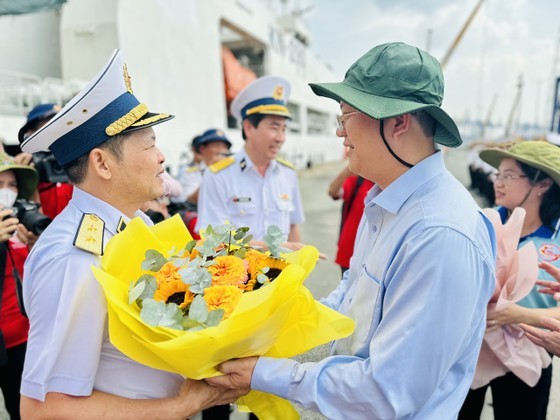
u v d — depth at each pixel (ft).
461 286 3.02
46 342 3.20
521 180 5.79
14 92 18.28
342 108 3.77
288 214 9.75
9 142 16.24
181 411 3.43
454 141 3.57
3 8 15.99
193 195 11.65
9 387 6.76
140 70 25.25
